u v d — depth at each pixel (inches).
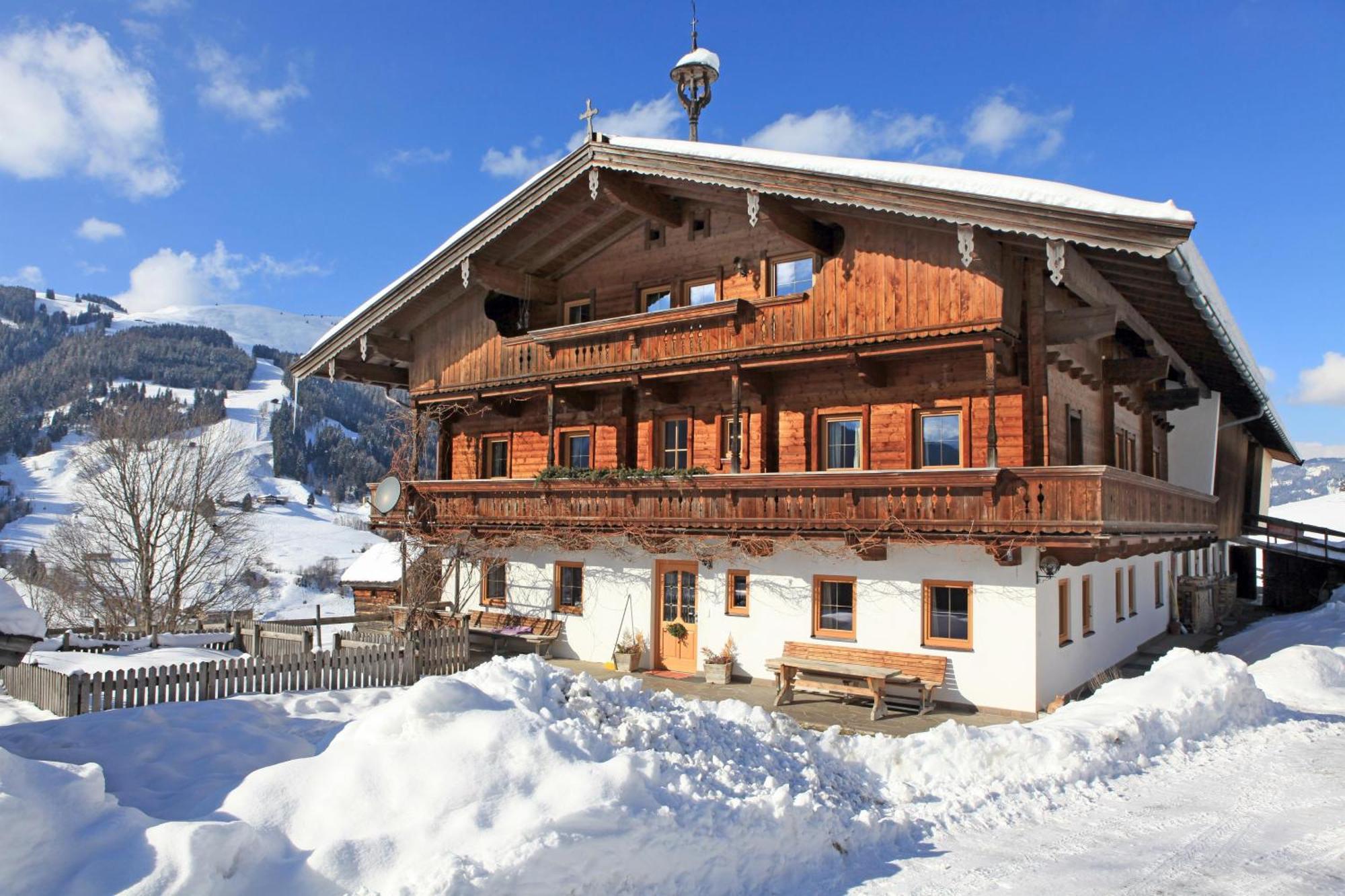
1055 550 532.7
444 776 246.7
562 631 741.3
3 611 386.6
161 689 493.7
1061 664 564.4
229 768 333.7
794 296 622.5
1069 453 644.1
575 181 694.5
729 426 709.9
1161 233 453.7
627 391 761.0
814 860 265.1
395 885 202.5
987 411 587.2
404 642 615.8
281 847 223.9
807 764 328.5
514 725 267.9
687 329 673.6
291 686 541.3
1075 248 523.2
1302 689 530.3
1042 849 282.2
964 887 251.3
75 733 377.1
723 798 265.7
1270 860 271.0
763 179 590.6
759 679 633.6
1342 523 1674.5
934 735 368.8
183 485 1525.6
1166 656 495.2
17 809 200.1
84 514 1534.2
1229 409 1029.8
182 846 201.2
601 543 721.6
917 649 568.7
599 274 787.4
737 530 614.2
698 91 828.0
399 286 788.0
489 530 755.4
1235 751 399.9
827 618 612.4
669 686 622.5
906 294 581.0
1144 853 277.6
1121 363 682.2
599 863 221.6
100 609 1470.2
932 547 568.1
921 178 530.9
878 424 636.1
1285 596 1117.7
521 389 768.3
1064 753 361.4
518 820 231.0
